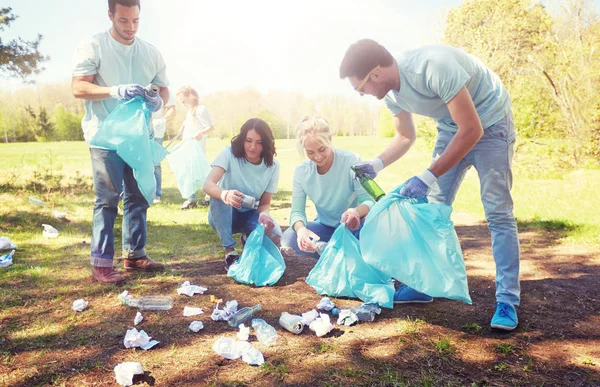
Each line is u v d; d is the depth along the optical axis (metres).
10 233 4.54
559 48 10.98
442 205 2.69
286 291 3.22
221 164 3.73
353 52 2.59
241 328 2.44
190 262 3.91
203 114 6.78
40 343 2.35
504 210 2.72
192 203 6.69
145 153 3.19
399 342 2.43
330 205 3.50
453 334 2.54
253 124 3.64
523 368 2.17
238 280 3.37
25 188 7.08
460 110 2.47
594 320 2.73
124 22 3.18
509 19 10.78
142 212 3.56
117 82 3.34
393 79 2.61
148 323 2.63
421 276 2.62
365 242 2.75
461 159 2.82
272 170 3.83
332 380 2.04
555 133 11.16
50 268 3.55
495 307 2.93
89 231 4.86
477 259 4.12
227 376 2.07
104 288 3.18
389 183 9.91
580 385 2.04
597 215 5.82
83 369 2.11
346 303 3.01
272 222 3.53
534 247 4.48
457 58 2.56
